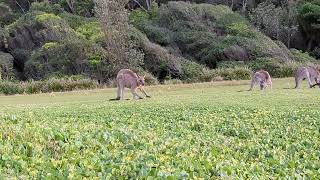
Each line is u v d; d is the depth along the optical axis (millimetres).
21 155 8688
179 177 7742
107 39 49156
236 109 19375
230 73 46312
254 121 16344
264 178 8406
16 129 10453
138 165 8422
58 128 11430
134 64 48500
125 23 50594
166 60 51094
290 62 52000
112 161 8703
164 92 32500
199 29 59062
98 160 8633
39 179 7281
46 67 49031
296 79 33406
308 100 22703
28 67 49844
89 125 13266
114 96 30703
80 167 8141
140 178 7672
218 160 9562
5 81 43438
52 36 53250
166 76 50531
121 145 10523
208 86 38031
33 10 61094
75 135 10695
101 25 50094
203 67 51750
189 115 17500
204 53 55656
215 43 55781
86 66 48188
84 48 48906
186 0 68438
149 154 9578
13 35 54969
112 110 19031
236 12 65625
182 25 59500
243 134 14000
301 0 67312
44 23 54125
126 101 24297
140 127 14156
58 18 55281
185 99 24047
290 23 65250
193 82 45812
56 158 8852
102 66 48250
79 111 18766
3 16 62750
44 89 41094
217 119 16609
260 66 50781
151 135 12227
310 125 15695
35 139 9836
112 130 12125
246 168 9156
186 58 56125
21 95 36281
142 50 51344
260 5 66250
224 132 14281
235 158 10367
